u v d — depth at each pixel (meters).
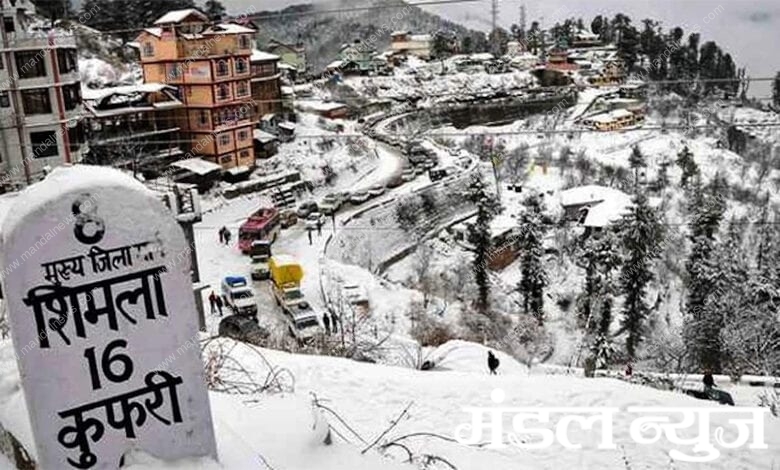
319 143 49.19
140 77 50.81
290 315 24.42
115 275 3.79
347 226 36.50
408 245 37.94
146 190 3.89
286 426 5.09
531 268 34.28
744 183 46.38
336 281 28.66
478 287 34.28
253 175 42.88
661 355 27.91
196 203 15.99
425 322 26.70
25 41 25.62
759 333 27.20
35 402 3.67
